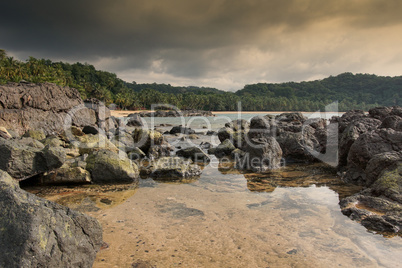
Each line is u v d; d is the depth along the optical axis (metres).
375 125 13.48
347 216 7.21
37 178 9.97
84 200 8.60
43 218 3.97
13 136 14.02
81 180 10.23
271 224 6.86
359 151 10.63
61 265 3.97
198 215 7.49
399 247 5.58
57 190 9.59
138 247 5.68
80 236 4.60
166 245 5.79
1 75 69.25
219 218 7.27
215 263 5.10
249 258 5.28
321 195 9.12
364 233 6.22
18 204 3.98
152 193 9.48
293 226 6.72
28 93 20.39
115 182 10.77
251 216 7.39
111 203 8.38
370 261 5.11
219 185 10.57
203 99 164.88
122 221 7.02
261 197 9.03
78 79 139.88
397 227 6.25
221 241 5.99
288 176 12.00
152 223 6.93
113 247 5.65
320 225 6.74
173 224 6.88
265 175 12.22
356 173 10.88
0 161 8.70
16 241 3.56
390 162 8.59
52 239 3.94
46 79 76.44
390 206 7.00
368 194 8.04
